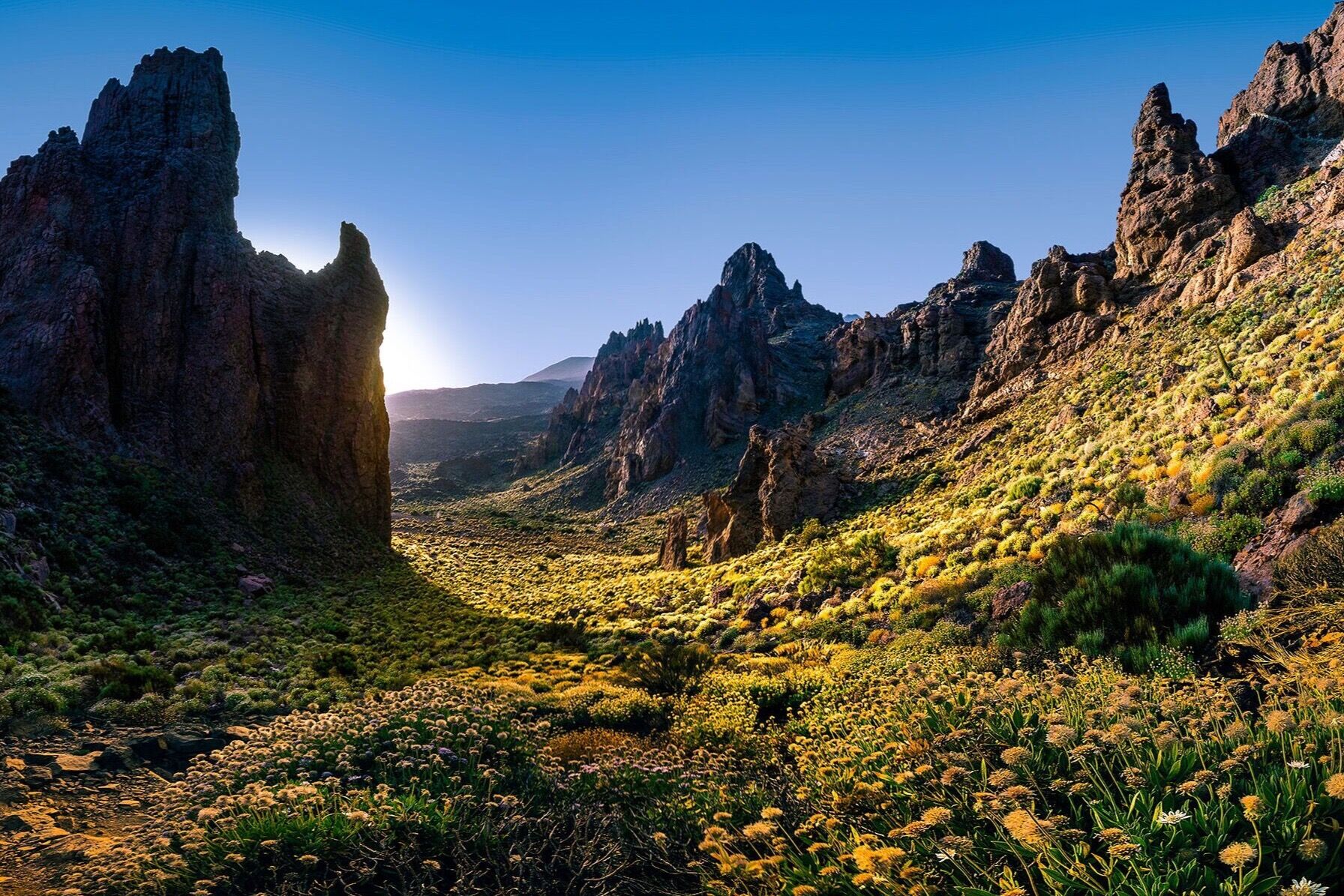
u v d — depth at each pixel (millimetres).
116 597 32812
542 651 29781
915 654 16000
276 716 16469
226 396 54031
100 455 44562
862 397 95062
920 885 3535
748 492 57281
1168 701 4816
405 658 28594
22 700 14609
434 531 99375
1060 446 39438
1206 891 2936
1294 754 3533
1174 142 71562
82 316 46938
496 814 6750
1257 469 17750
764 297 170625
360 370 67438
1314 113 69188
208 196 58844
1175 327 50188
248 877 5449
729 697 14461
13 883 6668
